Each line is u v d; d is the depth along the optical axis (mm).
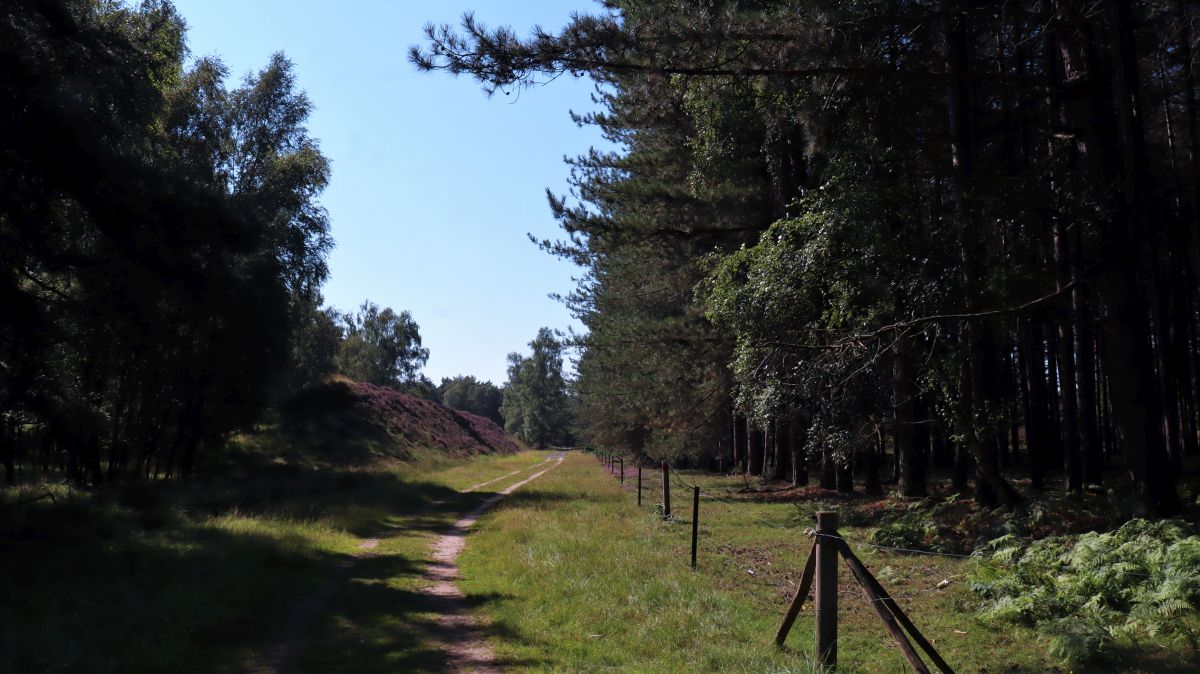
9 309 13164
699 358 27094
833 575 6180
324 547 14070
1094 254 12750
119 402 24125
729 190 22766
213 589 9453
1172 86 19547
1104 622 7184
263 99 31984
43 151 12328
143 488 18750
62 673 6348
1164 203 19594
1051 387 31406
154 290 15508
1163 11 15289
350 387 57062
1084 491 18062
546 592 9484
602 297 34344
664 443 33312
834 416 15594
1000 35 18734
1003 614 7625
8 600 8531
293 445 42031
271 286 27359
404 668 6676
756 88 14258
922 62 15922
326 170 32594
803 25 12188
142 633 7645
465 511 22656
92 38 15172
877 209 14117
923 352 14938
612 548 12312
